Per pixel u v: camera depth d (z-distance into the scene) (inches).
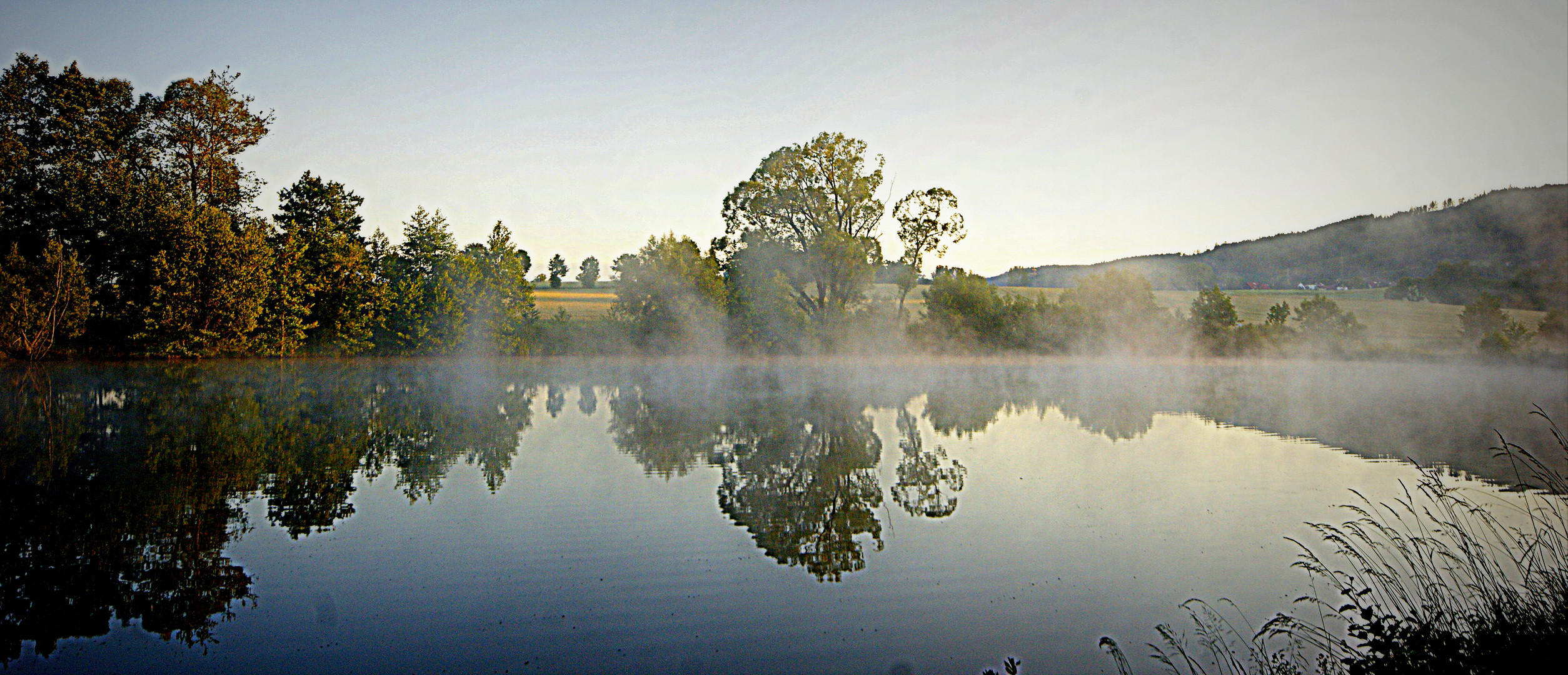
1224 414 992.2
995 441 757.9
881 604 326.3
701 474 583.8
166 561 371.2
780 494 522.6
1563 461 644.1
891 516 468.1
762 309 2123.5
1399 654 241.0
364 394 1163.3
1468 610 262.7
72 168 1658.5
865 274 2106.3
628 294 2132.1
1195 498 519.5
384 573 356.8
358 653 274.8
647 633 293.9
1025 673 263.7
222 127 1834.4
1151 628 304.0
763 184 2091.5
